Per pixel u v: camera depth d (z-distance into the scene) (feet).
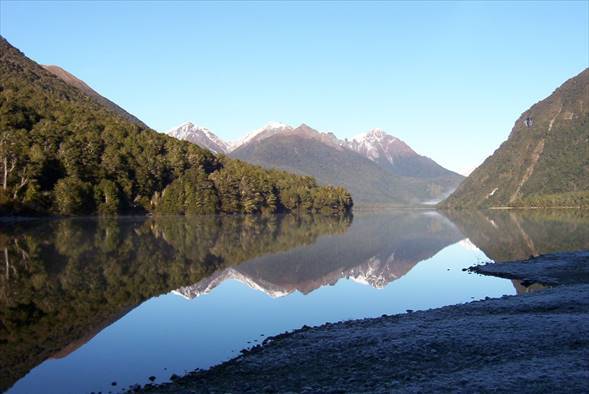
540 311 86.28
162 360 70.90
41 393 59.52
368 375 58.39
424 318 87.86
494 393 46.70
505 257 190.39
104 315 98.68
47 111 555.28
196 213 493.77
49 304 107.65
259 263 177.47
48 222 339.77
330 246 238.68
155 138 545.44
